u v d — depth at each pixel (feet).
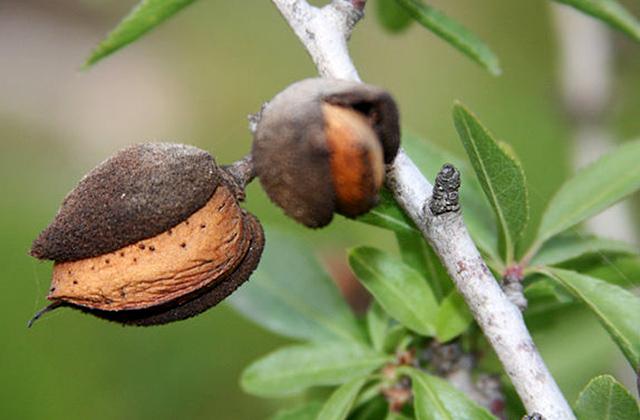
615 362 1.78
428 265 1.63
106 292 1.44
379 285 1.62
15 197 3.37
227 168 1.47
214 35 3.78
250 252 1.47
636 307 1.53
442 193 1.45
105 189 1.43
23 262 2.84
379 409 1.69
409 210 1.48
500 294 1.46
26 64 4.09
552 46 2.97
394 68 3.30
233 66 3.72
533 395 1.45
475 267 1.46
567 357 1.75
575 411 1.46
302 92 1.41
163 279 1.44
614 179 1.65
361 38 3.37
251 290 1.77
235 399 2.39
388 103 1.41
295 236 1.79
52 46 4.14
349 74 1.50
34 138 3.82
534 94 2.93
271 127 1.41
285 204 1.42
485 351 1.68
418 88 3.22
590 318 1.74
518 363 1.45
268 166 1.41
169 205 1.43
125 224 1.43
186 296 1.45
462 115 1.53
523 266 1.60
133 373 2.46
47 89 4.03
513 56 3.02
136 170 1.44
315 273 1.78
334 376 1.67
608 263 1.65
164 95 3.86
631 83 2.21
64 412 2.45
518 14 3.06
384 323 1.70
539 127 2.83
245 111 3.62
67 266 1.45
